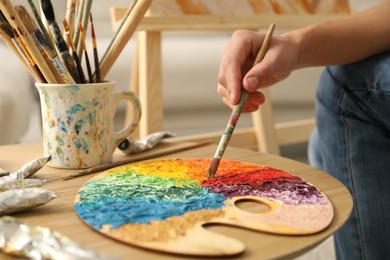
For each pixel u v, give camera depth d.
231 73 0.74
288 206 0.58
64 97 0.73
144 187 0.63
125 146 0.82
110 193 0.61
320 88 0.99
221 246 0.48
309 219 0.55
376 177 0.89
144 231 0.51
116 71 1.96
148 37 1.24
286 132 1.79
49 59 0.72
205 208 0.57
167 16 1.23
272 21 1.41
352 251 0.92
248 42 0.79
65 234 0.51
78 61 0.74
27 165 0.70
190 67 2.08
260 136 1.59
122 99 0.81
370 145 0.89
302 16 1.46
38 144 0.92
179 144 0.90
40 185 0.65
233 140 1.57
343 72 0.92
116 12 1.21
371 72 0.87
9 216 0.55
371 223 0.88
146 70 1.25
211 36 2.37
